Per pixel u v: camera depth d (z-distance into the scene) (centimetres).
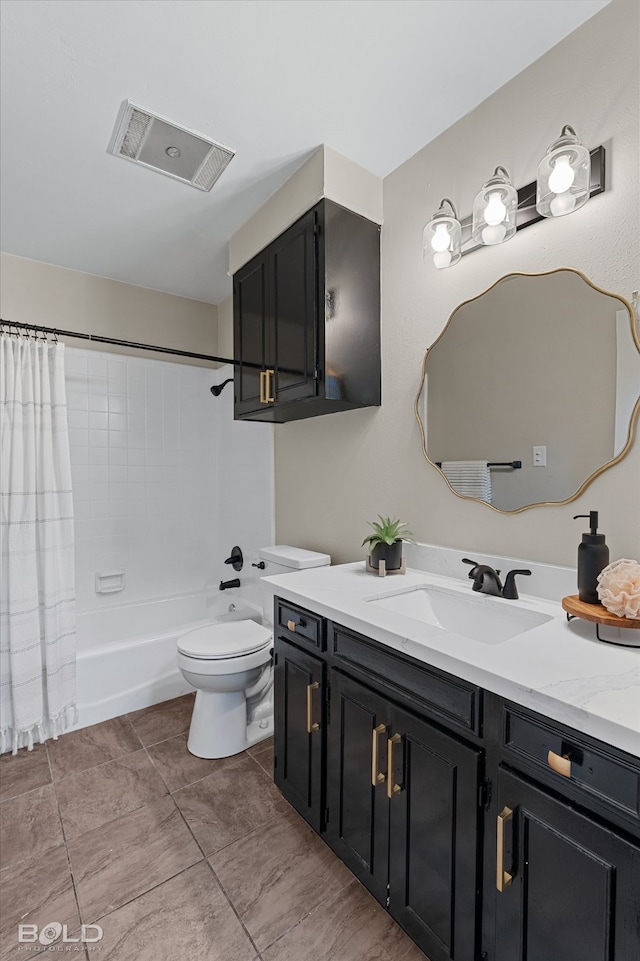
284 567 212
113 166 179
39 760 197
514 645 100
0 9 118
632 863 68
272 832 155
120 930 120
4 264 247
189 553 317
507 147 146
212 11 120
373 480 195
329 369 171
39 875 137
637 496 118
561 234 132
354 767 127
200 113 154
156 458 303
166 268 270
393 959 113
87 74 138
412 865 109
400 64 137
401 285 181
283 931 120
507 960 87
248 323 218
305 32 126
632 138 118
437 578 161
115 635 278
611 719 69
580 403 128
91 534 277
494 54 135
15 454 211
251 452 281
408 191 179
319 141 168
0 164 177
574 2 120
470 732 94
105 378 283
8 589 208
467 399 158
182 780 183
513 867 85
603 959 72
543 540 137
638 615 94
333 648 135
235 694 204
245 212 212
